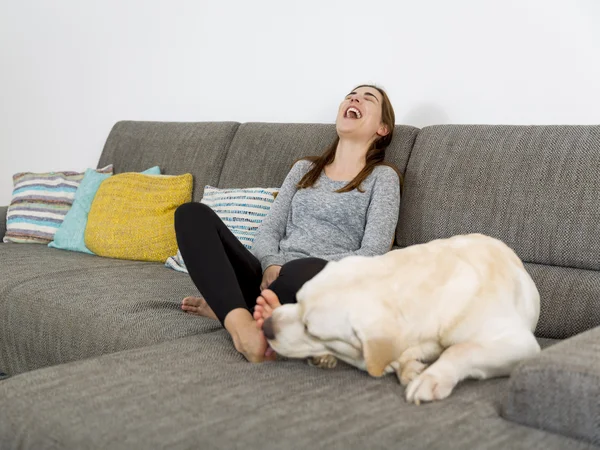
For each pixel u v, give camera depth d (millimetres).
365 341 1211
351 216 2158
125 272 2363
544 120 2344
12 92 4371
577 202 1836
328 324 1249
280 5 3033
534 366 1104
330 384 1299
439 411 1161
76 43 3979
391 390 1273
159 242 2658
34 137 4281
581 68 2250
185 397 1230
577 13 2244
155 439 1077
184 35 3434
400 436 1059
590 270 1817
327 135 2504
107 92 3842
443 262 1365
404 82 2662
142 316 1859
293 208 2271
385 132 2303
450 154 2121
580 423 1057
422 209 2125
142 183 2846
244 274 1875
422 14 2592
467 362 1269
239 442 1052
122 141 3266
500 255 1469
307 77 2965
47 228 2953
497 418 1144
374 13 2727
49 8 4109
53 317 1983
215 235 1697
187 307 1933
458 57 2514
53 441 1137
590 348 1148
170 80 3520
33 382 1334
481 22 2451
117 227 2727
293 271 1680
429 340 1312
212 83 3334
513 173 1966
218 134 2895
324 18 2889
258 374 1361
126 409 1187
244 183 2688
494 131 2078
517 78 2389
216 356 1482
